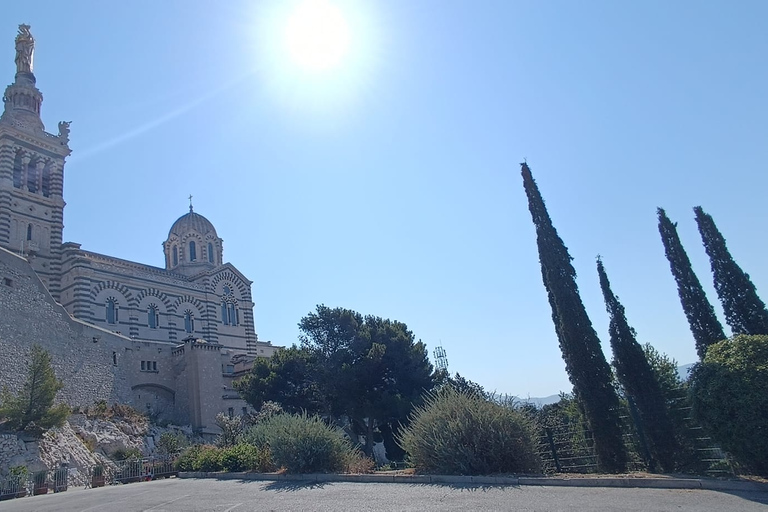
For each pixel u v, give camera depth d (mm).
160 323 69375
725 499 13031
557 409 30625
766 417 15219
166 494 20891
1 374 38938
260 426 30953
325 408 49062
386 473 21000
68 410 36906
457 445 19531
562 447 22969
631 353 22094
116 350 53812
